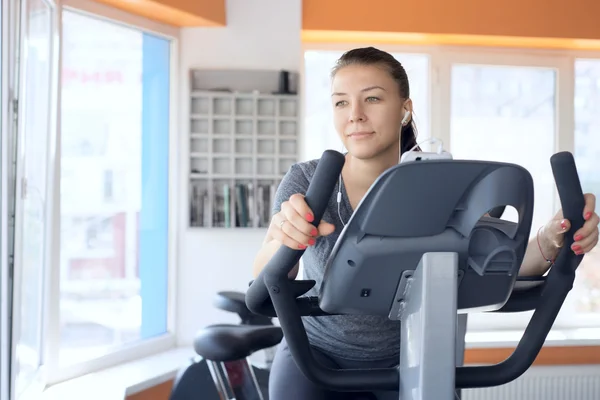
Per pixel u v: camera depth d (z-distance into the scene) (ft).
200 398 9.15
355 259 3.33
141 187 11.78
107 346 11.17
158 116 12.10
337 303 3.51
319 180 3.14
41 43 9.39
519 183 3.19
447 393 3.43
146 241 11.87
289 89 12.13
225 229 12.03
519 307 3.82
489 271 3.43
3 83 7.46
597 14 13.12
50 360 10.00
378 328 4.79
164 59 12.19
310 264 4.75
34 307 9.39
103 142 11.06
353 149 4.47
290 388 4.73
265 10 12.19
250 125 12.26
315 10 12.49
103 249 11.10
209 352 7.13
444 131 13.71
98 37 10.94
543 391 12.71
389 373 3.76
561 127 14.07
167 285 12.28
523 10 12.96
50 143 9.78
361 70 4.39
